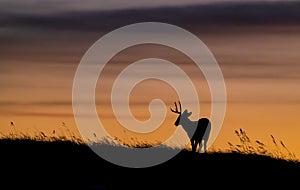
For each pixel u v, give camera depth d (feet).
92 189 319.88
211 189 329.11
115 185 326.24
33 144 360.07
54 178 328.49
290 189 332.80
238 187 331.98
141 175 336.70
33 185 322.14
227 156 360.07
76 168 338.34
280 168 348.59
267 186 332.80
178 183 331.36
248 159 356.79
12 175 329.72
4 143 360.28
